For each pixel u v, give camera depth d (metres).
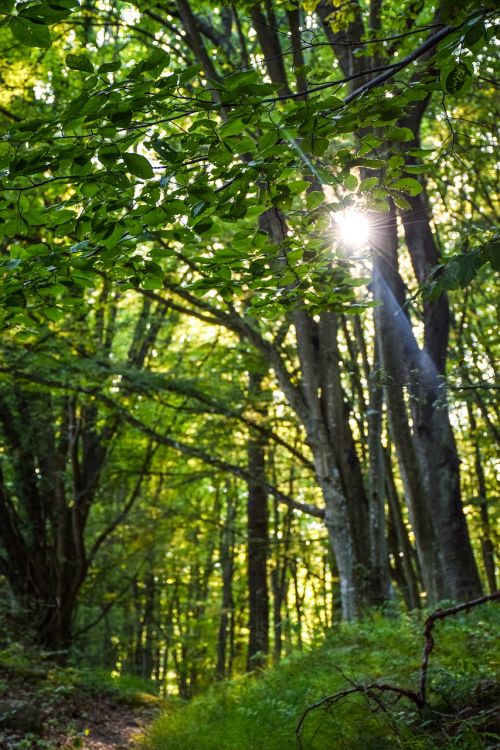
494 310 15.03
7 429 19.62
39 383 15.68
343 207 4.82
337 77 12.37
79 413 19.94
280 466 23.75
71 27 14.27
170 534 21.16
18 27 3.49
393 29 9.09
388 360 11.78
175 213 4.45
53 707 12.08
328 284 5.73
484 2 3.45
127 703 15.19
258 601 19.58
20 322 5.48
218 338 18.17
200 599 32.62
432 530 11.82
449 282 4.02
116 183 4.25
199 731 8.20
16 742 9.06
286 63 13.61
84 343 16.02
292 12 11.01
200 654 31.17
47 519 20.77
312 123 4.00
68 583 19.88
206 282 5.35
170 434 19.69
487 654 6.97
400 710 6.19
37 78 14.74
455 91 3.99
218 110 4.03
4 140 4.05
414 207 11.76
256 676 11.24
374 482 13.50
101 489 20.91
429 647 6.04
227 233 13.36
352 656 8.82
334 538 13.57
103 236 4.46
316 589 29.14
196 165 4.48
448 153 5.34
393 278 11.74
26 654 15.66
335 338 14.30
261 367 16.36
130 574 23.86
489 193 16.09
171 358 19.36
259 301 5.76
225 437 17.42
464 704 5.89
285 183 4.58
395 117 4.06
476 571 11.35
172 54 14.57
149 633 30.92
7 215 4.52
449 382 6.04
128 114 3.91
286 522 25.31
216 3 10.36
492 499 18.23
